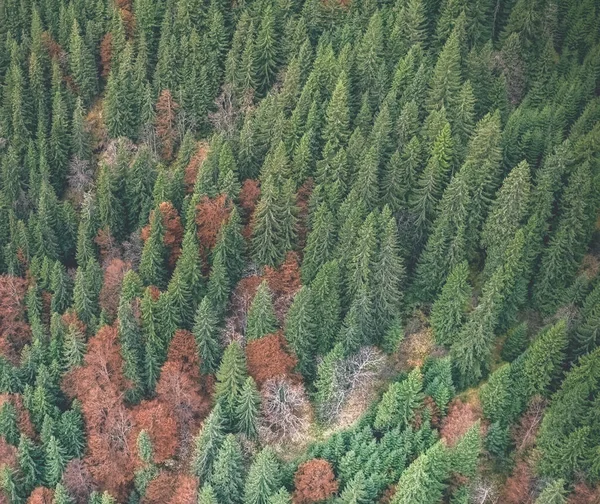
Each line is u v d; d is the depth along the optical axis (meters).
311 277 90.44
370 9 114.88
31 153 109.00
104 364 86.00
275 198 91.69
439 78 99.69
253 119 105.62
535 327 88.94
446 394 80.44
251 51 110.19
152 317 87.25
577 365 80.88
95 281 94.12
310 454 80.19
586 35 111.62
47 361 89.88
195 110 111.44
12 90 114.88
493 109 103.12
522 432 80.50
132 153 110.06
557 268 87.81
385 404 79.94
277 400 82.31
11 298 95.31
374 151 93.00
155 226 94.12
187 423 85.06
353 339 85.12
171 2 118.25
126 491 83.50
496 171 91.88
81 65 115.88
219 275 89.38
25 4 123.81
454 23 109.56
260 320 85.12
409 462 78.38
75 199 109.75
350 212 89.56
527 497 76.94
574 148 92.81
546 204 88.94
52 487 82.25
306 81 107.38
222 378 82.12
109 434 83.56
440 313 85.94
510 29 111.88
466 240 90.75
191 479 79.44
